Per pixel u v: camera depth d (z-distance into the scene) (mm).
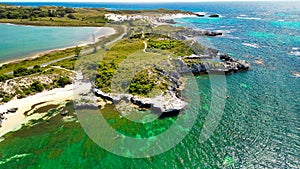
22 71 73875
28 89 64250
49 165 40219
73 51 99312
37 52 103250
